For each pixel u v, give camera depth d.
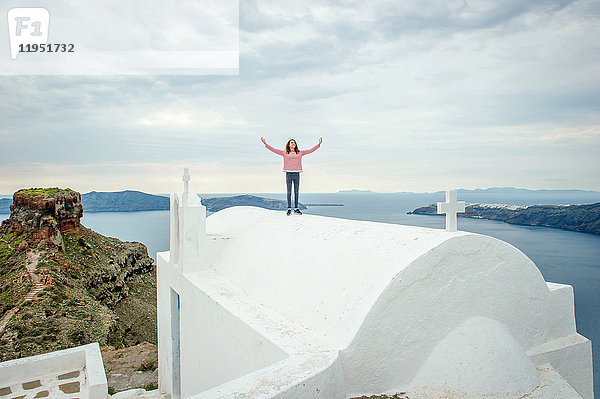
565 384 4.60
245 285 6.46
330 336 4.42
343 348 4.12
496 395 4.21
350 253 5.31
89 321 39.91
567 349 5.39
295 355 4.00
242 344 5.08
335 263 5.30
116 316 44.00
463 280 4.74
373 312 4.23
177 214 8.28
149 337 45.44
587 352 5.57
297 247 6.30
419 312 4.48
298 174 8.38
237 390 3.37
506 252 5.03
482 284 4.88
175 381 8.69
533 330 5.31
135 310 51.62
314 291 5.15
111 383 14.44
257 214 9.27
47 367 8.24
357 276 4.79
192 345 7.06
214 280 7.11
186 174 8.15
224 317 5.61
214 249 7.94
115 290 53.03
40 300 39.78
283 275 5.88
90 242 57.31
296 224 7.35
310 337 4.48
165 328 9.28
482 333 4.62
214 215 10.89
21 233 50.03
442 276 4.61
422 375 4.44
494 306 4.96
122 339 41.00
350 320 4.36
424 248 4.57
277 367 3.75
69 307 40.81
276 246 6.74
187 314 7.34
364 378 4.20
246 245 7.50
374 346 4.24
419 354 4.48
